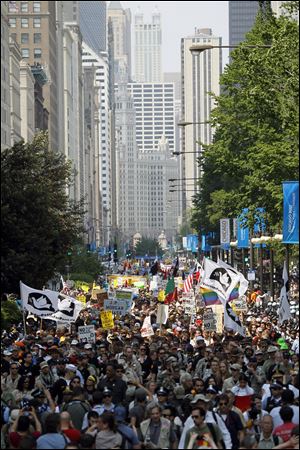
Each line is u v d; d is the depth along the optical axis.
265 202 103.25
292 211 67.00
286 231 67.19
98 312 102.94
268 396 48.69
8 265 69.50
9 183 71.19
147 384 53.66
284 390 46.44
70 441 40.16
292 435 39.88
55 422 39.94
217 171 122.44
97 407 46.72
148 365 62.47
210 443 40.31
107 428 41.25
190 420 42.72
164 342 68.75
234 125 118.31
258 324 84.62
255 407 47.16
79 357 59.16
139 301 121.25
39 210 72.06
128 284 153.25
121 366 52.84
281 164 93.81
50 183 104.50
